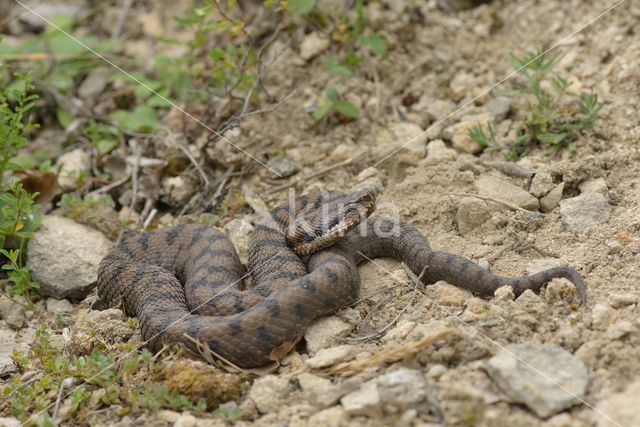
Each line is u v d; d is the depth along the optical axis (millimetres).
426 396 4117
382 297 5285
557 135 6574
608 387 4184
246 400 4465
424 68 8047
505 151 6766
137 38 9375
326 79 7902
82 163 7559
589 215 5746
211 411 4461
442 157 6758
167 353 4922
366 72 8000
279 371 4820
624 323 4500
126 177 7301
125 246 6129
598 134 6602
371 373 4469
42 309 6098
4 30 9547
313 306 4969
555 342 4531
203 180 7160
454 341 4477
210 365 4738
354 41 8141
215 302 5344
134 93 8320
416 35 8344
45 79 8398
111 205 6965
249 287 5859
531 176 6301
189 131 7645
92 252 6328
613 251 5328
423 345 4422
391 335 4824
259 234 6012
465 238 5871
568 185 6203
